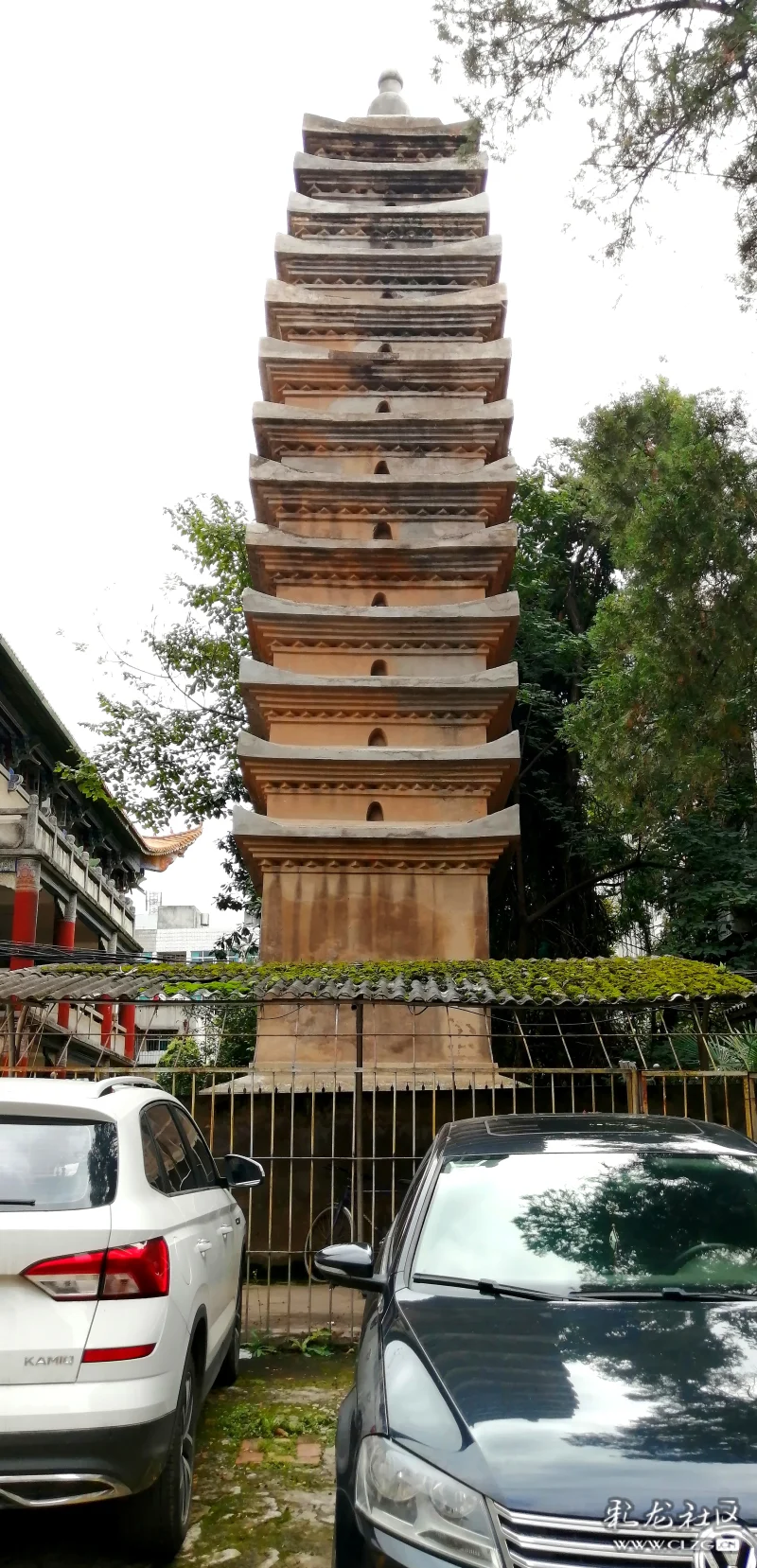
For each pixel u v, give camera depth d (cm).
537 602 2345
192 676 2347
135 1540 486
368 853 1455
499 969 1054
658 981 959
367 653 1570
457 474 1638
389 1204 1140
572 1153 504
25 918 2209
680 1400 337
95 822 3052
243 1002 927
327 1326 859
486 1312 405
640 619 1205
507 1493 307
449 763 1487
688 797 1303
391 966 1078
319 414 1662
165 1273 478
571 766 2255
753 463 1141
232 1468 594
